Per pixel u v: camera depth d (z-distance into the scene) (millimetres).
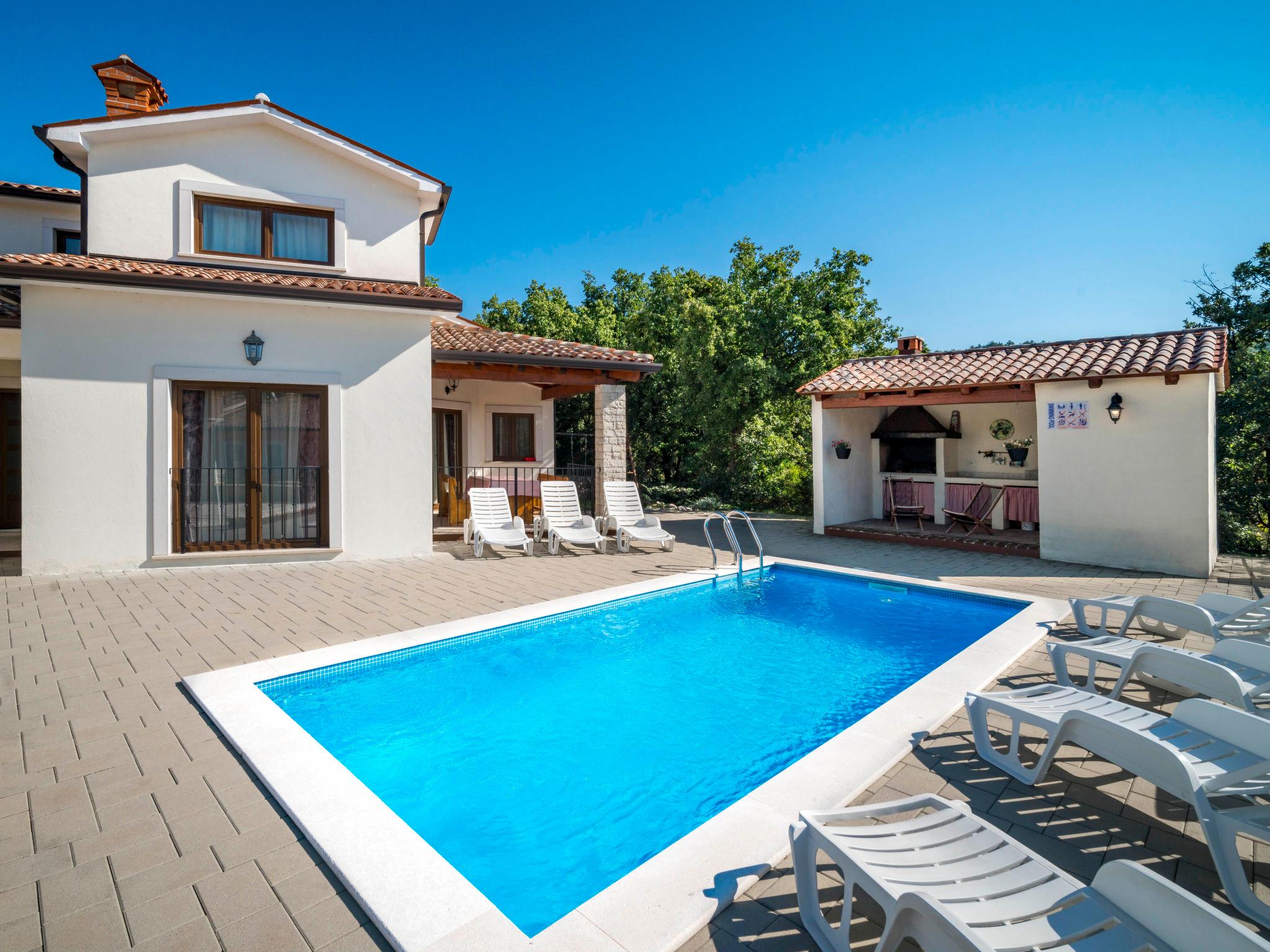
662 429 24500
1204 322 18484
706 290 24875
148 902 2525
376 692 5527
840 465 14258
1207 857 2883
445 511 14086
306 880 2680
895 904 1945
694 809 3791
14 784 3428
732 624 7582
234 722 4137
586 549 11750
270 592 7953
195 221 10648
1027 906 1969
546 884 3113
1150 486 9844
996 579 9328
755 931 2400
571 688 5652
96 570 8789
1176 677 3951
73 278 8195
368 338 10125
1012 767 3652
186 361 9141
